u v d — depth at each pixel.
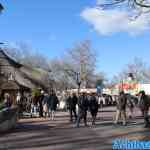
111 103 65.31
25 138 17.64
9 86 48.97
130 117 30.86
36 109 34.59
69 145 15.39
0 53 52.88
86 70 93.94
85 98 23.73
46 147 14.88
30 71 68.44
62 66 95.38
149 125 22.67
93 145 15.38
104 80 101.12
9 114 21.16
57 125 24.39
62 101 48.56
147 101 22.81
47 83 70.12
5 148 14.65
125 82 64.69
